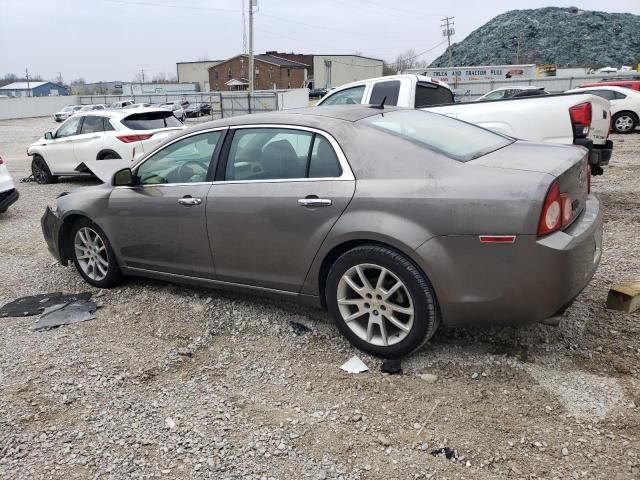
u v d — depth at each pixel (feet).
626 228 20.27
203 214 13.14
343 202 11.03
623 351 11.18
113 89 312.50
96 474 8.46
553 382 10.27
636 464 8.14
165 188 14.10
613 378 10.33
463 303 10.12
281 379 10.96
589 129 21.20
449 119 13.84
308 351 12.00
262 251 12.38
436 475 8.16
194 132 13.84
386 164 10.91
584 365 10.80
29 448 9.11
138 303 15.07
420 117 13.34
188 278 14.24
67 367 11.66
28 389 10.84
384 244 10.66
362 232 10.72
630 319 12.45
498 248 9.66
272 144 12.39
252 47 145.28
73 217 16.38
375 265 10.84
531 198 9.48
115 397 10.50
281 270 12.25
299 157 11.94
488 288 9.89
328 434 9.20
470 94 118.62
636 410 9.34
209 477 8.32
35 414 10.02
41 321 14.11
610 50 311.68
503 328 12.30
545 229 9.52
